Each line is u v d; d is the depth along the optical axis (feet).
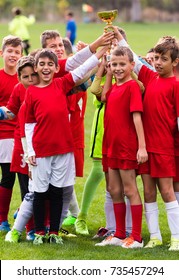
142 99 25.25
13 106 26.66
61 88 25.16
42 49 25.43
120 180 25.16
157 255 23.80
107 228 26.89
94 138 27.78
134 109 24.23
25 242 25.58
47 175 24.99
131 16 208.13
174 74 24.91
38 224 25.26
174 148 24.88
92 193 27.84
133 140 24.59
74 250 24.49
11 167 26.89
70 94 25.81
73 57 26.09
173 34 137.59
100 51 25.57
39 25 164.96
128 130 24.57
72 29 106.73
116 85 25.00
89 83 26.55
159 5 213.46
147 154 24.45
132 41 117.60
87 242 25.99
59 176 25.02
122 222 25.38
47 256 23.82
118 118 24.59
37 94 24.91
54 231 25.38
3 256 23.85
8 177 28.07
